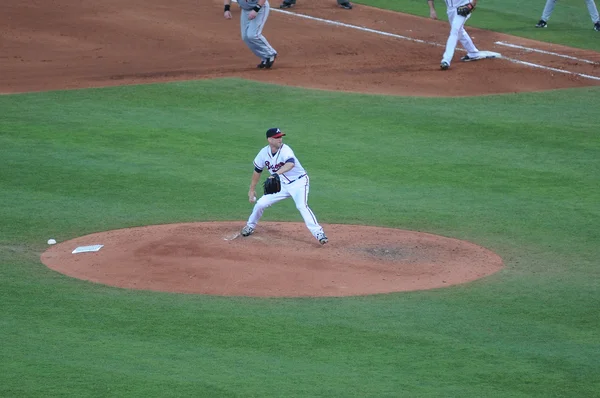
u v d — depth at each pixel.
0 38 101.94
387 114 79.06
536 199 60.72
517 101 84.19
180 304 41.72
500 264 48.56
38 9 112.38
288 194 50.03
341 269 46.56
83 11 112.69
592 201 60.38
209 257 47.72
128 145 70.25
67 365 34.69
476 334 38.59
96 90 84.19
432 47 104.31
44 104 79.75
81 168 65.12
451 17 93.38
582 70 96.88
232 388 32.81
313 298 42.81
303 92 84.56
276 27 109.00
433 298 43.06
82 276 45.59
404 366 35.12
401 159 68.69
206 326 39.00
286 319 39.97
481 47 105.56
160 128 74.19
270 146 49.56
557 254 50.47
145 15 112.44
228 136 72.75
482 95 85.88
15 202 58.19
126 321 39.53
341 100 82.44
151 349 36.44
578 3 135.12
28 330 38.34
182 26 109.06
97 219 55.44
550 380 34.03
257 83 86.94
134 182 62.72
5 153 67.62
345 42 104.56
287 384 33.25
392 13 120.75
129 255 48.22
